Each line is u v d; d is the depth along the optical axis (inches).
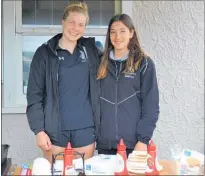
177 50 117.6
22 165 70.3
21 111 113.5
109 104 80.6
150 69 79.9
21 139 115.6
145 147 77.7
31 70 79.7
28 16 113.5
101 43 116.1
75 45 81.5
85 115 80.2
